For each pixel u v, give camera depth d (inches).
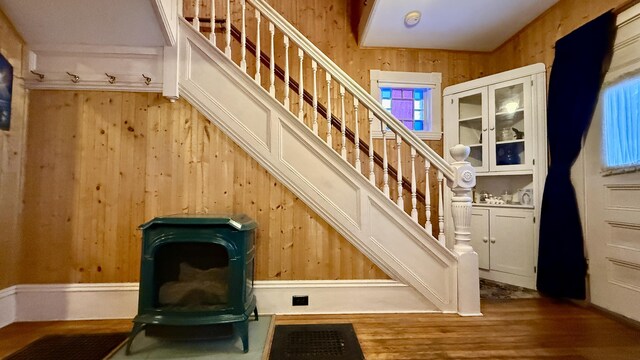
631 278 85.9
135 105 89.7
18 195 84.7
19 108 84.5
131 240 88.1
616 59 89.8
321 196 90.8
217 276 70.4
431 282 91.7
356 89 92.4
